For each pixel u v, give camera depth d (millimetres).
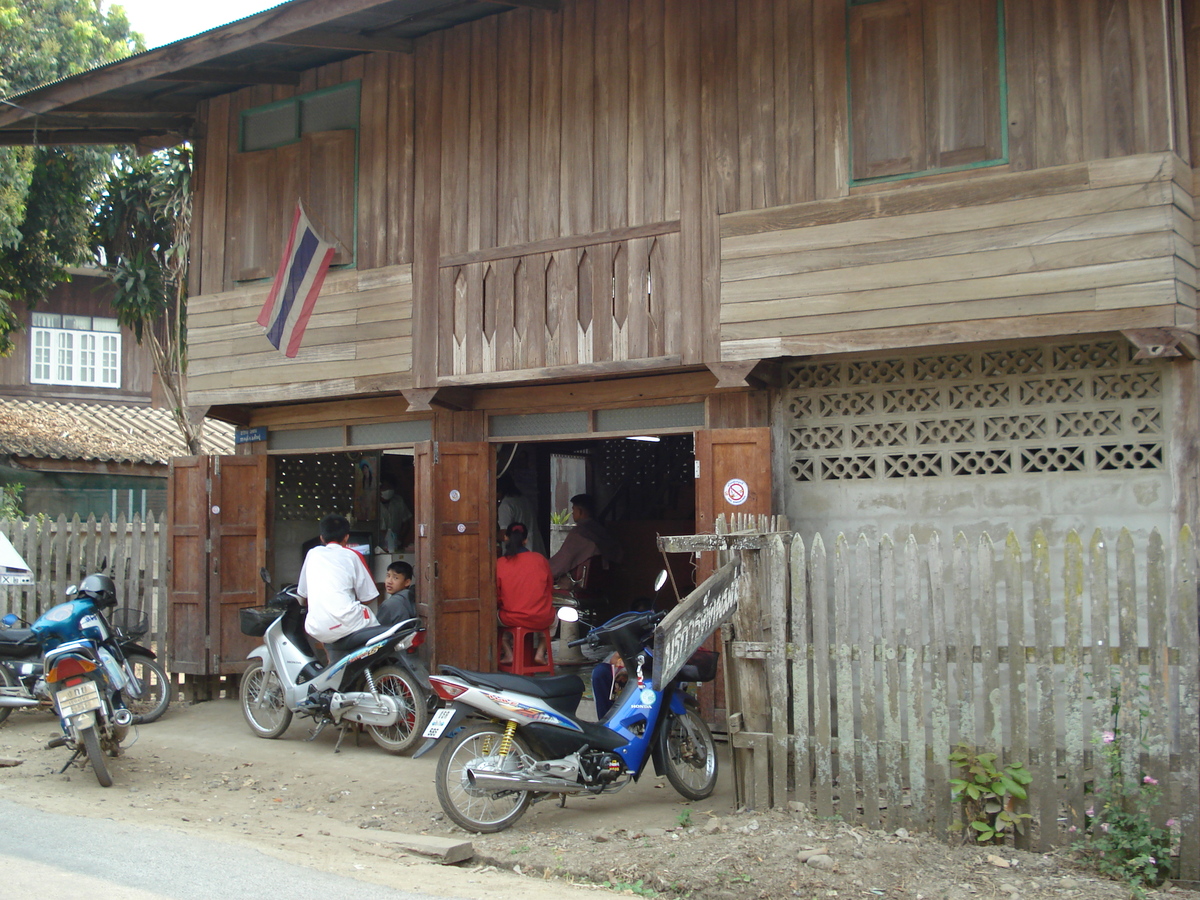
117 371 20844
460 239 8727
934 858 4859
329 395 9258
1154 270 6199
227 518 9789
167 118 10438
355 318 9164
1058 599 6715
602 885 4840
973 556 6984
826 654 5410
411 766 7285
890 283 6938
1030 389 6910
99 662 7066
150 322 15539
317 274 8984
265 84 9742
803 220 7262
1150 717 4754
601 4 8242
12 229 15328
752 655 5629
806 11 7402
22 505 15820
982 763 4984
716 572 5629
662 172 7871
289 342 8945
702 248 7633
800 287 7234
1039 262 6512
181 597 9719
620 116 8086
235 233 9945
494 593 8977
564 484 15414
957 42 6895
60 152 16297
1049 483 6812
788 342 7234
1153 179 6250
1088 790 4957
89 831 5438
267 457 10227
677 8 7910
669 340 7711
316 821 6051
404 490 12617
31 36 16766
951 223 6781
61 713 6715
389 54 9195
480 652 8805
